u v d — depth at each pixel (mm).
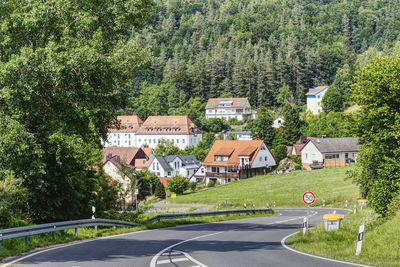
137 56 26781
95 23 27672
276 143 140250
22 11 26766
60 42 25781
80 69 24812
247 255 18062
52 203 29672
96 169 38344
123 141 188250
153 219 37281
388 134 29391
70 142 27500
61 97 26047
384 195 29922
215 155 110062
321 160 111750
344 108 185000
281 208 66562
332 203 66875
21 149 24656
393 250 17609
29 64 24391
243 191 84562
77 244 21609
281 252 19141
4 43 26109
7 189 24781
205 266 15383
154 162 128500
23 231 20016
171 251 19141
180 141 179125
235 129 194375
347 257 17250
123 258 17047
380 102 30719
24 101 25984
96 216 35562
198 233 28859
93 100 26688
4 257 17469
